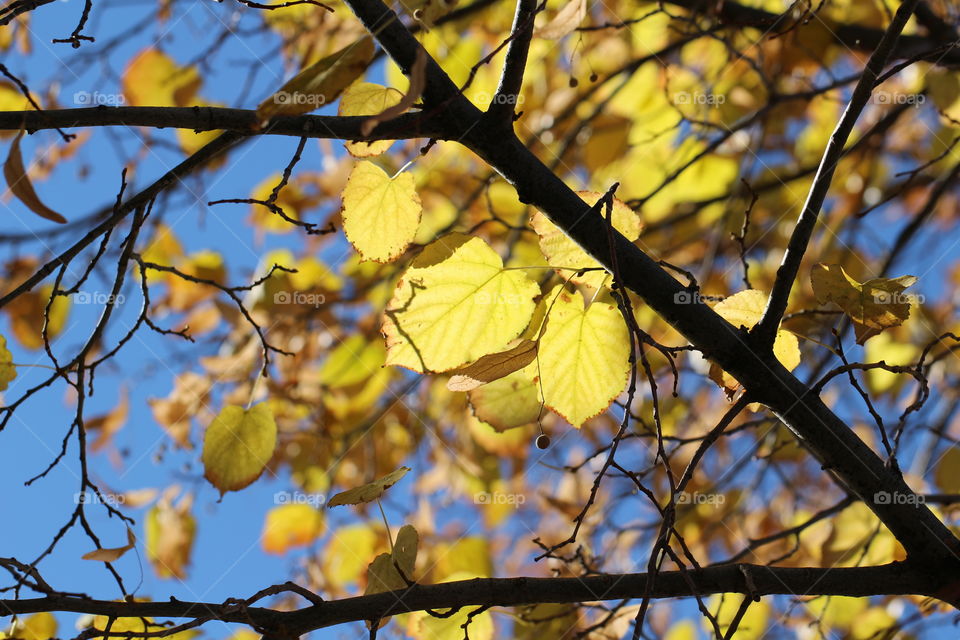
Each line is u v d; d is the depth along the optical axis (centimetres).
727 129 184
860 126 248
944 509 180
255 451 160
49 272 153
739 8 184
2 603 148
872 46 186
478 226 166
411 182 155
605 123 217
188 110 150
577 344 154
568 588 152
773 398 153
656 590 152
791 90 235
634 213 154
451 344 153
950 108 171
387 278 226
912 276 152
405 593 151
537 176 152
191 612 149
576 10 151
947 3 187
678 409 237
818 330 188
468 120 151
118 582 154
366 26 151
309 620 150
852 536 175
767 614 187
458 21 200
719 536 222
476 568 205
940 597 153
